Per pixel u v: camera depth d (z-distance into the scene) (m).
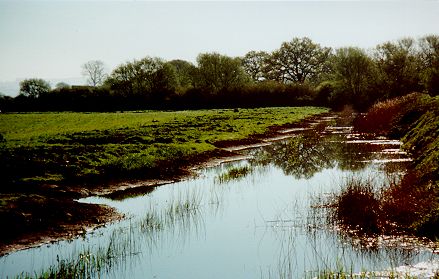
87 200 17.06
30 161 19.22
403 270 9.01
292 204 15.13
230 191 17.89
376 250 10.42
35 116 65.38
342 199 13.50
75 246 11.90
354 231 11.76
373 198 13.19
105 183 19.02
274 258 10.47
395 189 13.70
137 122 47.00
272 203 15.52
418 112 30.83
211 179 20.84
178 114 61.62
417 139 23.16
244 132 36.88
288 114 59.62
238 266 10.10
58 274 9.56
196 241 11.98
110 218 14.51
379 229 11.59
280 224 13.06
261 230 12.64
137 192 18.42
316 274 9.25
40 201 14.11
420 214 11.52
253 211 14.65
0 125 50.22
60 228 13.26
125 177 19.94
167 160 23.06
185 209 15.15
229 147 30.83
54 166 19.41
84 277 9.64
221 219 13.95
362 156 24.48
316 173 21.05
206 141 30.62
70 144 29.12
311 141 33.62
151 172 20.94
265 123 45.28
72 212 14.23
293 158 25.95
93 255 10.77
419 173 14.48
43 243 12.27
